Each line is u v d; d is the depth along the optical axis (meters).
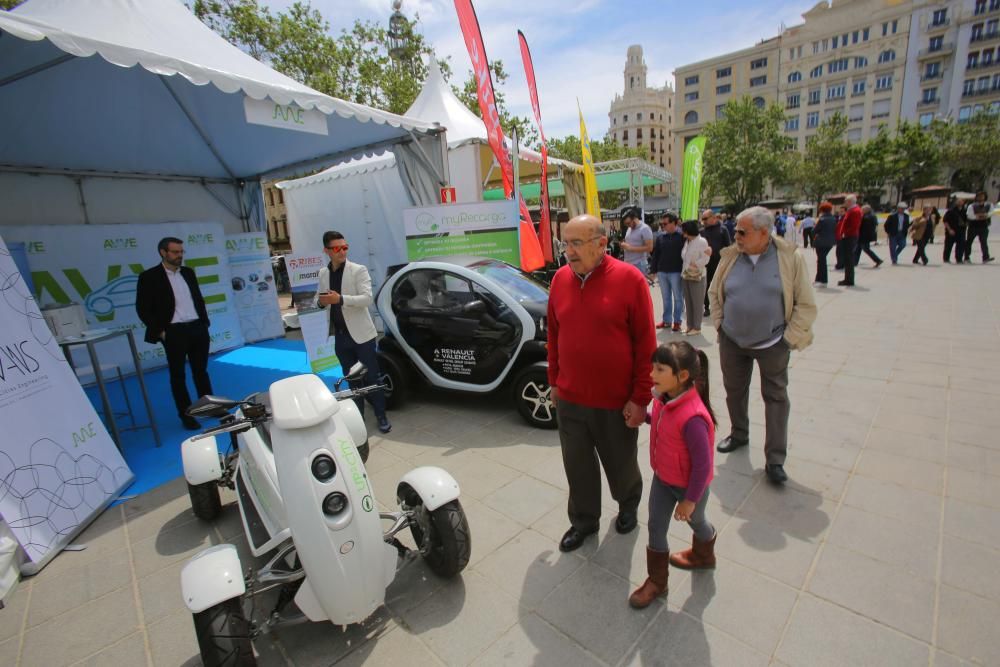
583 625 2.20
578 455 2.61
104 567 2.84
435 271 4.84
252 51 18.02
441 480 2.42
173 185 8.34
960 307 7.70
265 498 2.35
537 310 4.42
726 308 3.29
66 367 3.50
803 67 72.31
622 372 2.39
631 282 2.30
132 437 4.81
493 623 2.24
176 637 2.31
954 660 1.90
